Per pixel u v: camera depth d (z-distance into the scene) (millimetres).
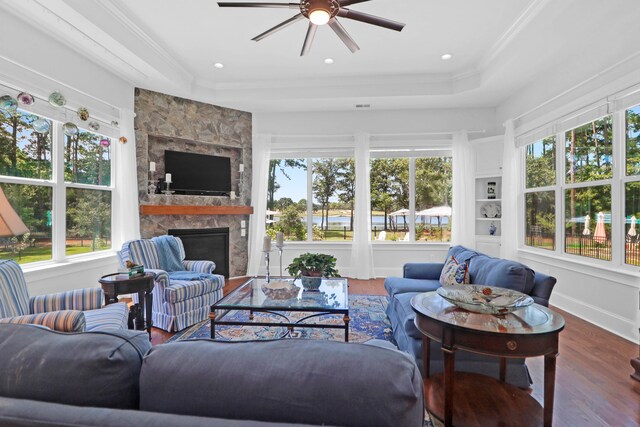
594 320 3201
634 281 2770
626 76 2824
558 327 1505
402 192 5570
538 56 3533
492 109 5227
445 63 4297
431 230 5512
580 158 3506
